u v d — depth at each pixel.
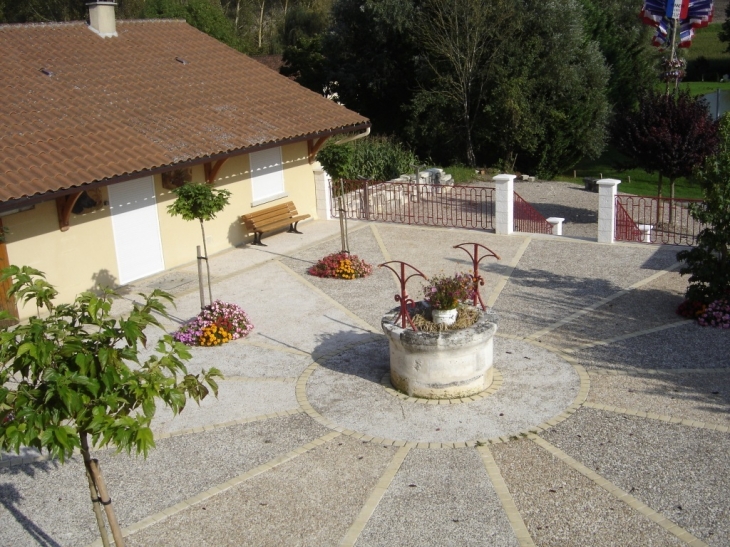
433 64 29.53
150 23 19.44
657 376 9.66
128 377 4.79
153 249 15.02
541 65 28.67
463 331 9.11
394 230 17.78
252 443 8.48
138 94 16.06
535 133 28.75
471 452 8.04
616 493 7.20
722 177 11.23
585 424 8.52
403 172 24.39
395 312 9.80
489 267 14.59
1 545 6.88
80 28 17.86
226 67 18.84
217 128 15.72
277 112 17.39
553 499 7.15
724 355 10.18
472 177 27.70
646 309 12.02
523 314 12.06
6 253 12.39
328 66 31.39
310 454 8.18
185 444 8.54
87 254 13.69
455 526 6.83
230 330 11.51
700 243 11.44
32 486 7.86
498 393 9.36
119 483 7.81
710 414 8.62
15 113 13.74
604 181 15.56
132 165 13.27
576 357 10.34
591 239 16.16
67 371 4.61
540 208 23.66
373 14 29.16
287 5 50.16
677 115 18.81
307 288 13.84
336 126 17.64
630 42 37.16
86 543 6.86
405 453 8.09
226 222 16.58
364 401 9.34
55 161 12.62
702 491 7.15
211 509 7.28
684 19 21.45
